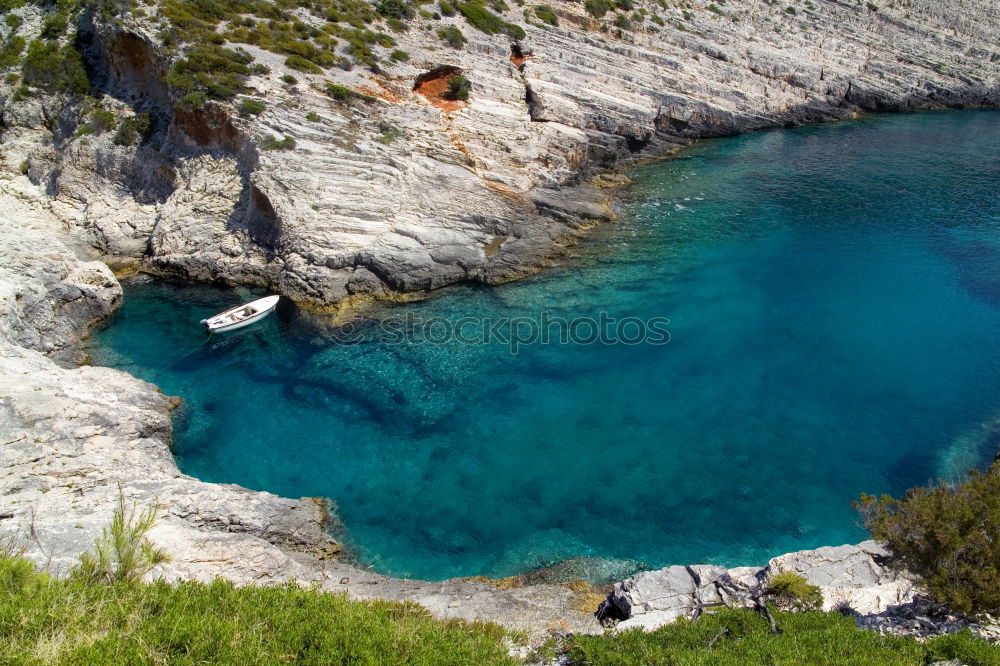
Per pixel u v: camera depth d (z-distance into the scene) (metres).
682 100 61.53
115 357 31.42
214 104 39.09
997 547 14.80
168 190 41.53
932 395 28.72
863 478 24.44
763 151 60.91
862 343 32.19
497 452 25.81
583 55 60.56
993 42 83.88
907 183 51.88
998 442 26.06
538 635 16.16
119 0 43.12
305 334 33.22
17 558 12.56
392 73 47.88
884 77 75.31
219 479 24.30
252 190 37.06
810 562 17.62
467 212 39.47
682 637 14.74
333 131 40.03
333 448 25.98
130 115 42.84
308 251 35.38
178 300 36.50
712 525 22.53
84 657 9.73
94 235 40.38
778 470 24.83
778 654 13.17
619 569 20.80
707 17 73.12
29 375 25.22
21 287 30.62
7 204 41.22
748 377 29.92
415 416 27.67
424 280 36.44
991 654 12.81
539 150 46.59
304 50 45.56
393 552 21.59
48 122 45.12
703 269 38.91
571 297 36.19
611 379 29.86
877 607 15.87
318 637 11.75
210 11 45.72
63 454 21.38
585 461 25.36
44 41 45.88
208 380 29.89
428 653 12.33
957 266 39.00
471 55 54.00
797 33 76.12
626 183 52.06
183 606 12.02
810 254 40.59
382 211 37.44
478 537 22.19
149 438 24.47
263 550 18.61
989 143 62.31
